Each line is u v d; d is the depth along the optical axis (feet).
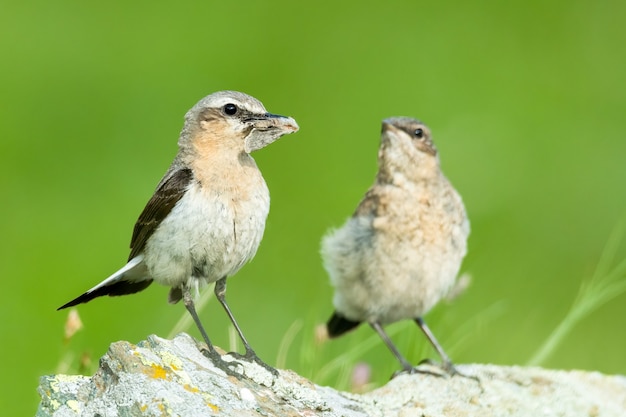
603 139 60.75
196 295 28.94
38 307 48.52
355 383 33.47
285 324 44.86
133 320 46.16
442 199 35.86
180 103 61.26
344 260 35.96
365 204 36.19
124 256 52.49
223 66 63.46
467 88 64.03
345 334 37.81
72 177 57.47
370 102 62.80
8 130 59.00
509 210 56.13
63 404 24.50
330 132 61.16
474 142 59.67
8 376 42.37
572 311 36.14
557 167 58.80
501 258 53.93
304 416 25.71
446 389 30.83
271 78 63.52
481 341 45.39
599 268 38.14
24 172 57.31
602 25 68.08
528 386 31.50
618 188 58.08
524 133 60.85
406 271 35.45
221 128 28.96
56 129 59.47
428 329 35.86
